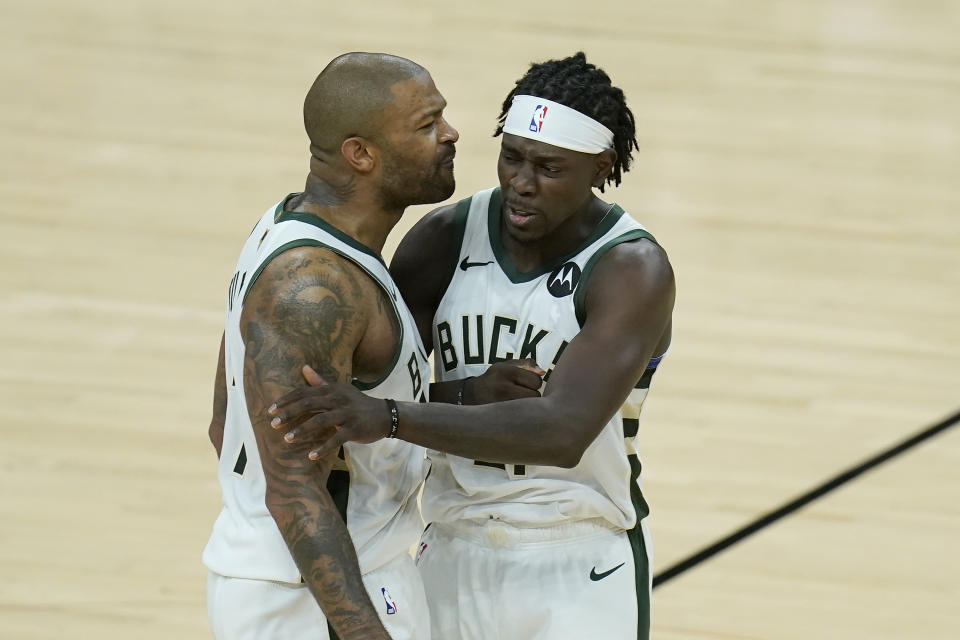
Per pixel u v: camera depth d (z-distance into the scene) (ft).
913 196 93.04
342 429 24.76
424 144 26.63
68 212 82.79
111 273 74.64
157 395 61.52
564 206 28.63
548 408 27.22
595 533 31.68
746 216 87.92
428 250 31.53
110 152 93.15
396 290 27.76
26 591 47.14
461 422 26.12
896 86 116.78
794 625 47.06
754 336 70.54
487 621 31.48
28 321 68.28
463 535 32.04
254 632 27.07
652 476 56.34
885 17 138.00
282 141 96.99
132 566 48.96
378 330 26.40
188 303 71.46
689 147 99.81
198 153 93.86
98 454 56.39
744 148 100.32
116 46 115.34
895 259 82.17
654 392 63.82
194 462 56.13
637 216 86.79
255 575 26.89
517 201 28.66
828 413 62.39
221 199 86.33
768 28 131.44
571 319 29.55
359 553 27.61
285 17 125.08
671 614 47.44
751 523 53.26
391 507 28.35
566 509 30.91
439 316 31.30
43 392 61.21
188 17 123.95
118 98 103.50
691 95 111.14
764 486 55.93
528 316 30.01
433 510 32.17
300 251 25.80
